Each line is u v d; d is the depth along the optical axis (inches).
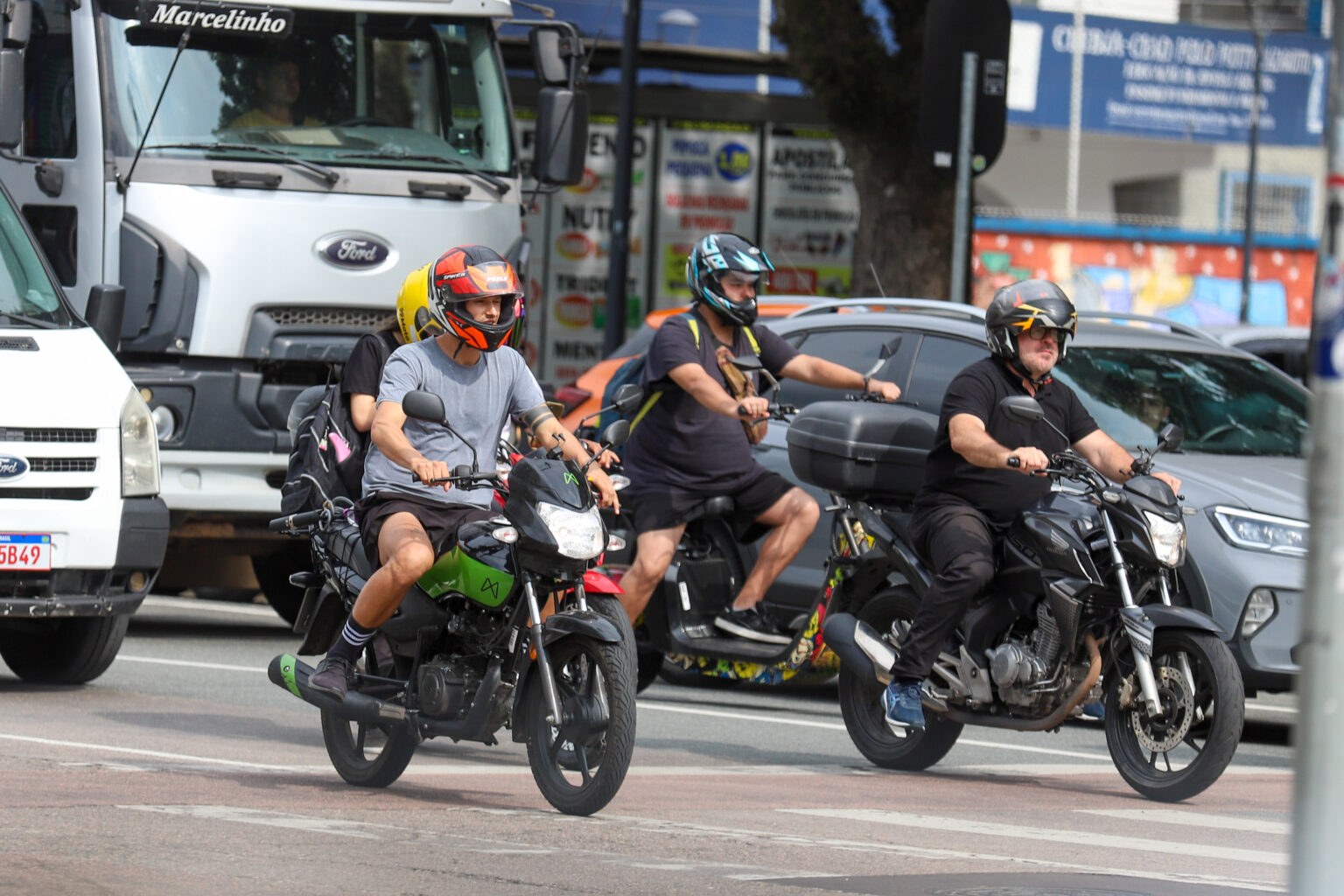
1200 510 1492.4
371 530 1077.8
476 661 1069.8
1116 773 1316.4
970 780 1263.5
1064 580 1187.3
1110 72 5187.0
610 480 1090.7
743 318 1443.2
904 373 1649.9
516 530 1020.5
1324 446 444.1
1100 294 5022.1
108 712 1405.0
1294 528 1478.8
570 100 2060.8
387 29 1964.8
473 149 2005.4
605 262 3870.6
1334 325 444.5
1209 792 1232.2
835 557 1387.8
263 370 1892.2
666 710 1577.3
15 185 1903.3
